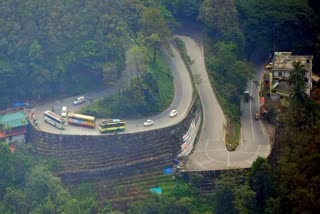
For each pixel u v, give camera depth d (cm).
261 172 16462
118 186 18838
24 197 17650
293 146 17462
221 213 17112
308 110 18712
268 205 15750
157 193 18350
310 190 15512
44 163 18975
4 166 18462
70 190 18788
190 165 19162
